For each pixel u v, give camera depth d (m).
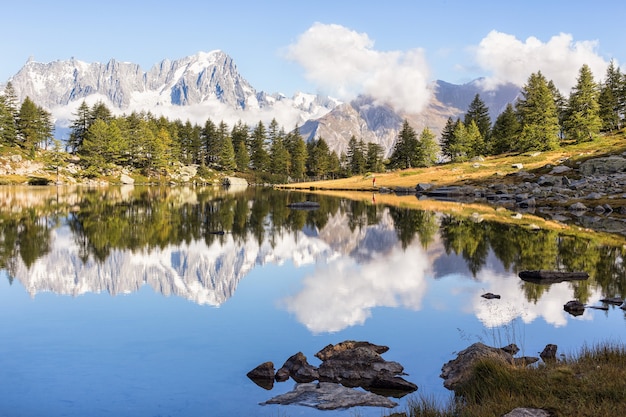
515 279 24.11
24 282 23.11
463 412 8.98
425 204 78.62
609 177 86.06
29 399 11.41
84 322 17.30
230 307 19.34
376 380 12.09
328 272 25.98
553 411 8.68
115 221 48.22
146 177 170.00
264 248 33.88
